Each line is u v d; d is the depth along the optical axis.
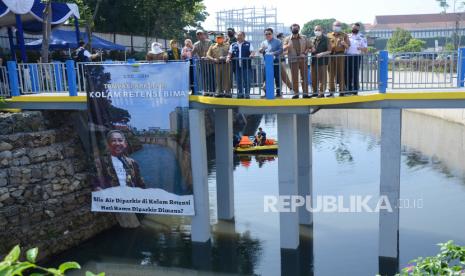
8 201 10.99
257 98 10.05
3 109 12.66
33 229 11.33
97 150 11.78
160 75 11.06
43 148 11.98
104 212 13.14
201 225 11.74
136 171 11.66
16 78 12.57
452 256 4.05
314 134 29.62
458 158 21.09
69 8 16.84
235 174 19.56
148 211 11.83
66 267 2.29
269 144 23.28
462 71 10.05
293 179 10.82
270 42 10.52
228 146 13.58
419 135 26.86
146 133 11.41
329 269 10.71
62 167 12.23
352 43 10.22
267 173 19.52
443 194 16.03
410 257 11.05
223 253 11.77
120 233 13.12
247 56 10.21
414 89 10.46
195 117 11.19
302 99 9.70
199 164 11.38
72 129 12.91
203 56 11.52
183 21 45.19
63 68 12.41
